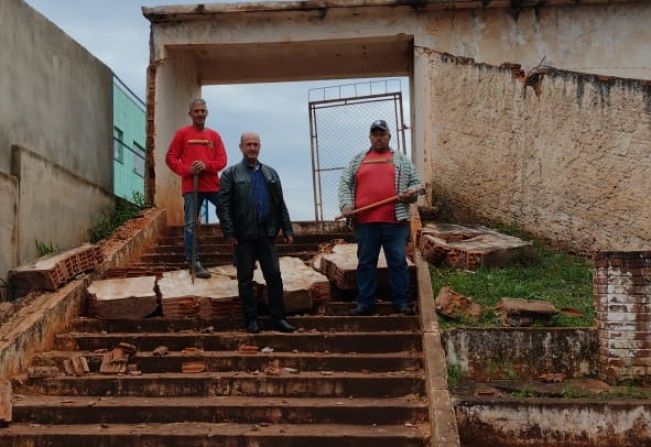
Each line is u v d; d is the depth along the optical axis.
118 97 14.69
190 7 10.64
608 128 9.58
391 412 5.73
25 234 7.98
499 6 10.51
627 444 5.61
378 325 7.11
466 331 6.54
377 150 7.55
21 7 8.50
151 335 6.97
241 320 7.25
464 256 8.46
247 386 6.20
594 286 6.57
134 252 9.30
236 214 7.10
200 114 8.68
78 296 7.58
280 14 10.80
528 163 10.00
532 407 5.67
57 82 9.45
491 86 10.29
